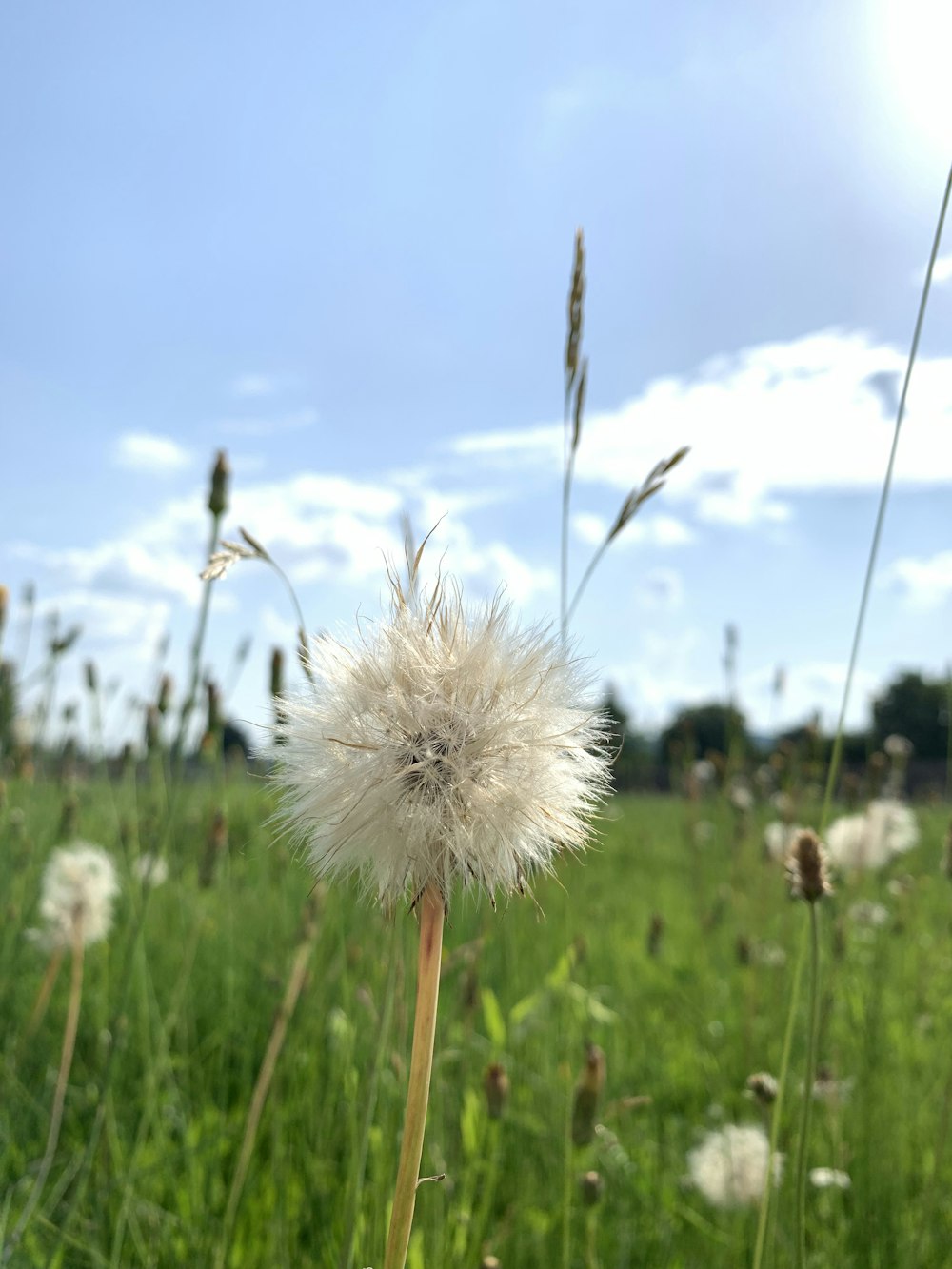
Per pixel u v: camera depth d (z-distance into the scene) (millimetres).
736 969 457
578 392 214
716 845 675
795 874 165
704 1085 371
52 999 354
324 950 303
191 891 424
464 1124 247
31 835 430
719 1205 264
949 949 463
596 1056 194
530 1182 270
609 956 461
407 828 117
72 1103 290
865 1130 290
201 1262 210
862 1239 265
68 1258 219
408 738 123
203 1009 356
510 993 288
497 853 121
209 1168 241
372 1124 248
